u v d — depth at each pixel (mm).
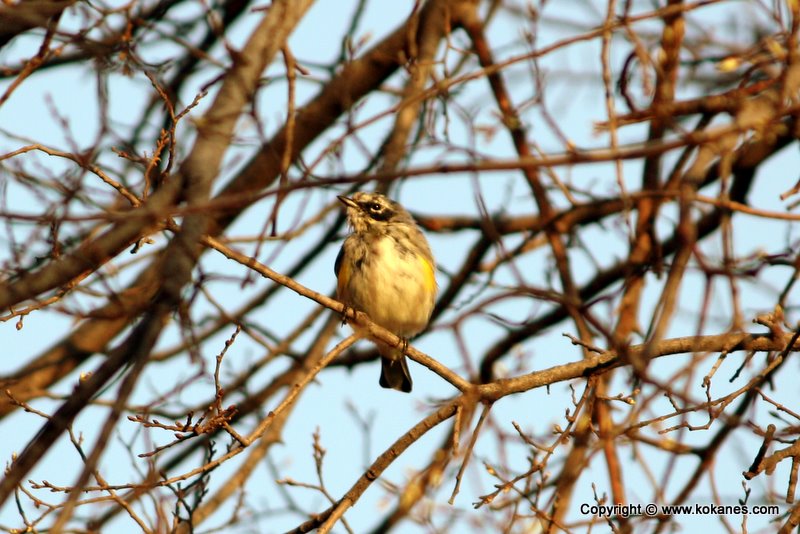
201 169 10781
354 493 11008
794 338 10688
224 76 11344
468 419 11836
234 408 10211
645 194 9047
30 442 11578
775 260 11016
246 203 7352
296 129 15195
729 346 11078
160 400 13453
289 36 11516
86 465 9531
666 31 12539
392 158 15383
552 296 9500
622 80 12039
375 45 16266
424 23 16047
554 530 11891
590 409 11188
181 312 11453
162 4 13836
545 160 7105
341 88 15305
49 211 10820
